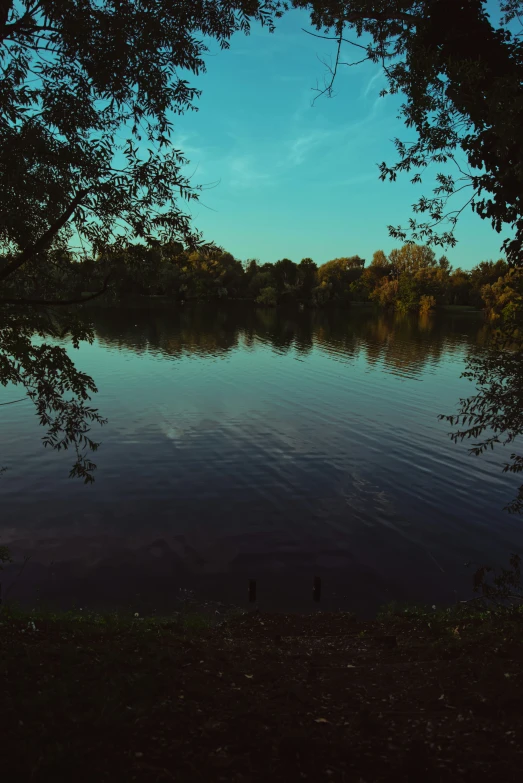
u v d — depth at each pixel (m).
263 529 15.86
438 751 3.78
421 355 54.41
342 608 11.94
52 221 6.79
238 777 3.36
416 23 7.19
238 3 6.96
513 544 15.45
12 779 3.24
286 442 24.69
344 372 43.88
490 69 6.44
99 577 12.75
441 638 8.11
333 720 4.40
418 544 15.29
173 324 82.19
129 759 3.52
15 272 7.64
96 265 7.45
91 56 6.44
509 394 7.48
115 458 21.73
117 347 55.78
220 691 4.95
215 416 29.11
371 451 23.84
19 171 5.83
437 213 7.57
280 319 99.06
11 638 6.75
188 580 12.82
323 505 17.81
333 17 7.82
